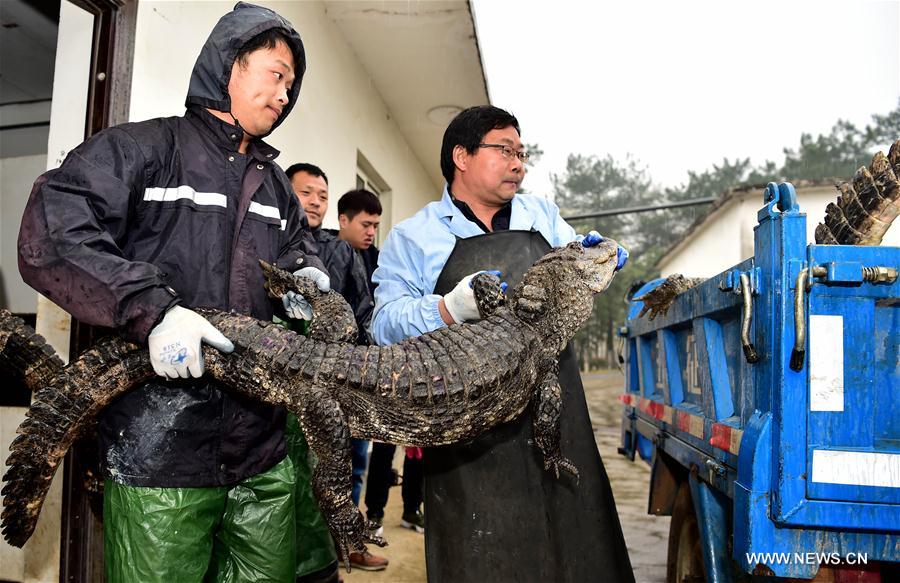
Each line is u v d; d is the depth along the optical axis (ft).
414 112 28.91
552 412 7.06
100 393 6.51
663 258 65.92
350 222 15.40
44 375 7.35
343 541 6.40
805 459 5.55
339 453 6.39
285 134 16.01
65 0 10.50
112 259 5.72
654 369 11.83
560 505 7.44
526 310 7.06
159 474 6.42
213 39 6.90
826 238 8.59
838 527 5.51
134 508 6.37
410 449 15.38
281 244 8.22
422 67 24.06
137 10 10.41
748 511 5.72
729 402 7.41
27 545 10.20
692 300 8.46
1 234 18.20
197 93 6.98
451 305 7.14
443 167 8.51
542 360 7.16
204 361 6.52
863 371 5.61
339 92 20.76
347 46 21.76
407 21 20.16
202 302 6.81
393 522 16.38
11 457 6.54
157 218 6.64
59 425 6.48
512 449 7.41
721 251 47.03
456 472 7.34
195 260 6.75
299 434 10.35
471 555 7.22
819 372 5.58
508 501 7.32
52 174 6.00
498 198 8.19
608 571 7.43
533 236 8.02
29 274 5.80
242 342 6.54
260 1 14.37
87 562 9.74
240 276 7.15
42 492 6.79
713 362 7.68
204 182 6.84
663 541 14.76
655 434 10.69
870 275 5.43
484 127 7.86
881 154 7.73
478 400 6.63
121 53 10.18
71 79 10.37
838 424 5.56
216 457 6.79
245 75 6.92
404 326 7.47
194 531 6.59
